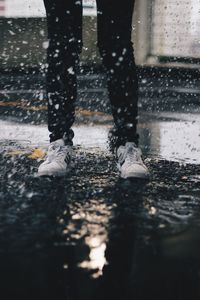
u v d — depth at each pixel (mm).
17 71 8969
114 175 2777
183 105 5531
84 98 5887
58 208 2246
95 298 1492
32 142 3609
